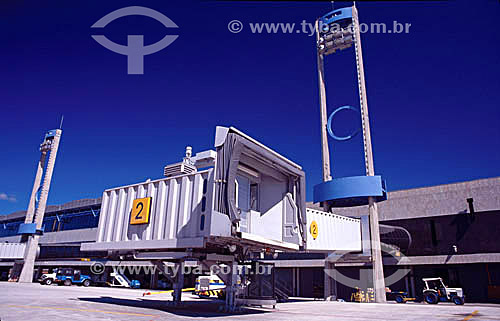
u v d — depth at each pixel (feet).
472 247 94.48
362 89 94.89
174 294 51.13
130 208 44.06
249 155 42.16
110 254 46.60
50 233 179.42
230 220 36.27
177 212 39.65
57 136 164.45
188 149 48.42
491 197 94.84
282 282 122.01
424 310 58.08
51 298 59.57
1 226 226.79
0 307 41.81
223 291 84.02
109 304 51.01
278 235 47.88
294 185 49.39
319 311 52.65
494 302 87.25
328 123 99.04
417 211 106.01
